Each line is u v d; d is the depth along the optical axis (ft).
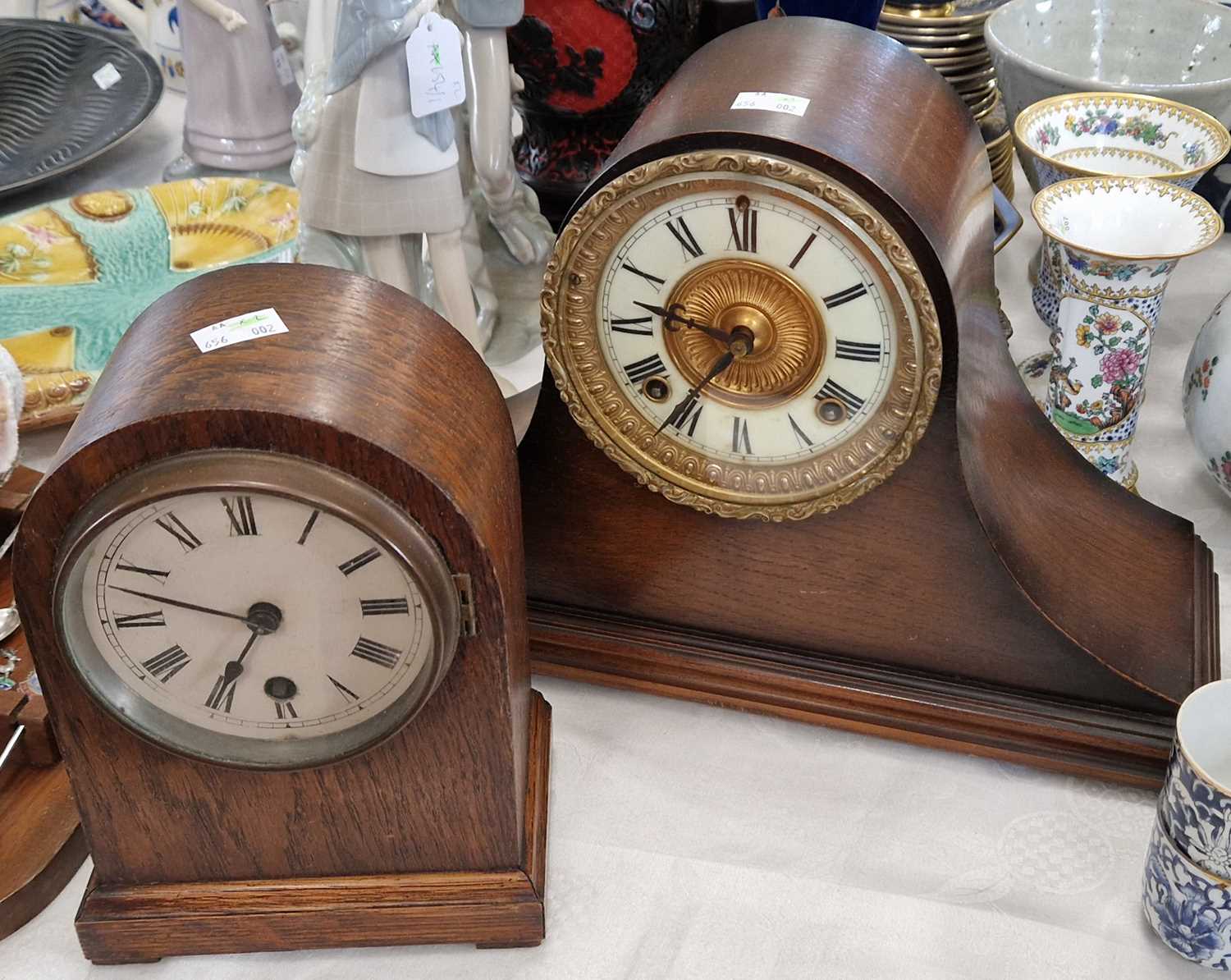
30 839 3.27
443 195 4.08
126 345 2.79
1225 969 3.05
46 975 3.13
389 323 2.79
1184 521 3.96
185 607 2.66
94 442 2.45
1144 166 4.50
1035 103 4.64
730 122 2.99
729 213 3.04
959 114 3.47
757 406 3.31
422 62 3.81
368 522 2.49
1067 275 3.86
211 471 2.46
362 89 3.88
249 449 2.48
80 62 6.08
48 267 5.07
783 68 3.28
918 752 3.65
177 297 2.85
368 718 2.83
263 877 3.11
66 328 4.78
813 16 3.96
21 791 3.38
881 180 2.90
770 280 3.11
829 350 3.16
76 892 3.31
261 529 2.56
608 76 4.99
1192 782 2.80
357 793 2.94
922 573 3.45
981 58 5.16
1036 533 3.57
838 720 3.64
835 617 3.61
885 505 3.37
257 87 5.61
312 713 2.82
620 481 3.54
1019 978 3.08
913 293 2.96
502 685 2.77
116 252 5.16
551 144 5.42
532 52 4.93
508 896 3.08
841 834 3.43
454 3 4.20
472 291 4.64
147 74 6.06
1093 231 4.04
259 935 3.11
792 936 3.18
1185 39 5.13
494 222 4.84
